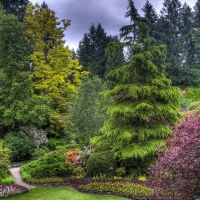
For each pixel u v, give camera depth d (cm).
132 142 1062
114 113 1051
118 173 1057
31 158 1692
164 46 1094
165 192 573
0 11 1972
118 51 1148
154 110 1041
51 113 1941
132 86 1030
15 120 1797
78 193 939
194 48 3681
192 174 498
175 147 589
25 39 2028
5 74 1752
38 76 2117
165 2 4131
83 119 1418
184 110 2072
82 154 1263
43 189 1013
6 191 944
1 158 1104
